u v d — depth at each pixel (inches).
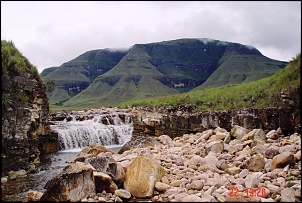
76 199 306.8
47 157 595.2
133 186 339.9
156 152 565.3
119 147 801.6
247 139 555.5
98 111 1145.4
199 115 805.9
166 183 362.3
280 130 595.5
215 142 524.1
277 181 340.8
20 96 438.6
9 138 399.5
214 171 403.2
